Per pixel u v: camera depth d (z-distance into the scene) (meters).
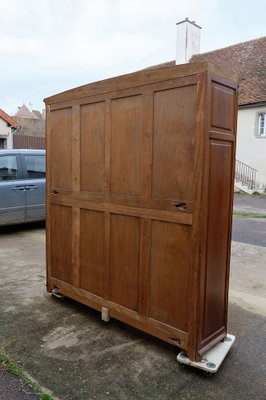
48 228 3.15
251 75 15.00
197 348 2.07
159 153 2.17
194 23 16.33
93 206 2.66
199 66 1.90
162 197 2.18
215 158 2.04
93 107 2.58
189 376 2.04
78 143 2.73
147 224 2.28
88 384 1.95
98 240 2.65
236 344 2.42
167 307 2.21
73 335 2.50
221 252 2.21
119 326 2.65
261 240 5.69
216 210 2.11
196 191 1.98
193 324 2.06
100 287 2.68
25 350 2.29
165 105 2.11
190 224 2.04
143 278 2.34
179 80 2.01
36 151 6.12
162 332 2.25
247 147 14.62
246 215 8.39
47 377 2.00
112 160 2.48
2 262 4.33
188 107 1.99
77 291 2.88
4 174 5.64
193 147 1.98
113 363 2.16
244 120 14.62
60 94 2.85
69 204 2.88
